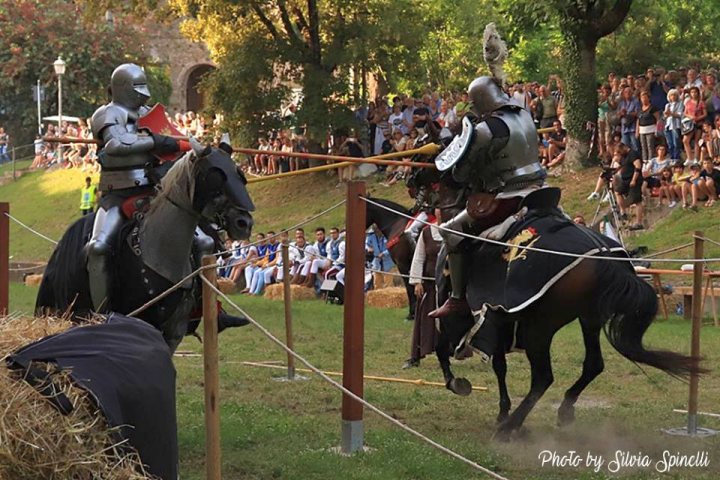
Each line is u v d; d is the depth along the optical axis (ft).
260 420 31.32
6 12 147.74
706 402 35.19
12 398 15.98
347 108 96.22
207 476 19.92
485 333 28.55
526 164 29.25
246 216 26.48
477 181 29.68
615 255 27.81
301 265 73.41
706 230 65.21
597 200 73.20
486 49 30.37
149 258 27.14
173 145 28.40
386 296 65.98
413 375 41.11
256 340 51.03
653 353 27.14
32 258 103.55
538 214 28.86
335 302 68.95
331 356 45.78
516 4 82.23
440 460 26.45
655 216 69.31
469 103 30.68
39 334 18.95
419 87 116.47
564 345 47.16
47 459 15.79
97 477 16.12
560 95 84.74
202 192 26.48
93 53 146.51
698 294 29.63
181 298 27.40
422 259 40.50
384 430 30.42
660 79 72.38
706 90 68.85
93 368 17.03
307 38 97.45
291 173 32.50
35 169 135.74
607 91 78.28
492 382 39.37
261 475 25.41
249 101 98.48
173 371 18.48
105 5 104.01
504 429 29.09
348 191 26.78
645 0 91.76
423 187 38.27
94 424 16.39
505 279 28.25
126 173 28.40
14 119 150.51
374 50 94.32
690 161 68.90
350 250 27.04
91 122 28.94
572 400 30.91
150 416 17.38
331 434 29.53
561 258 27.45
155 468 17.49
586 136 79.56
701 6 100.27
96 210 28.71
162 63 154.30
